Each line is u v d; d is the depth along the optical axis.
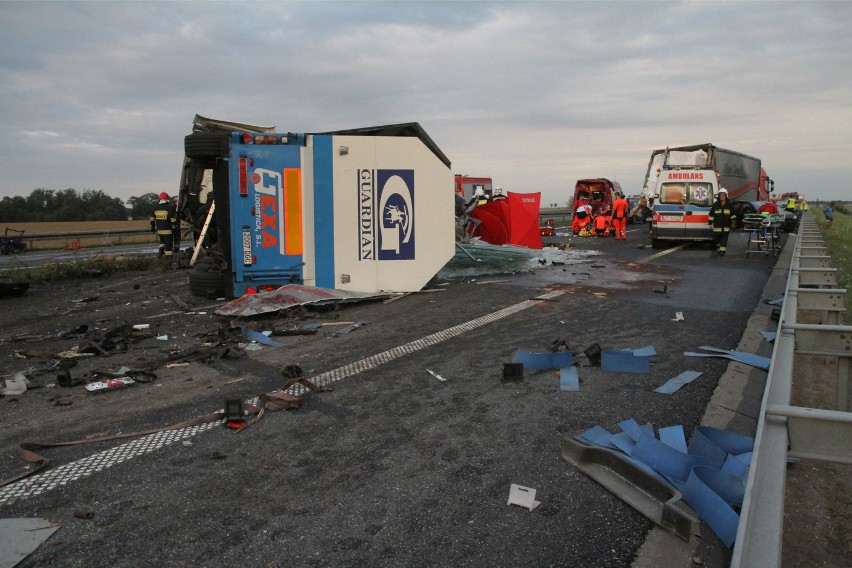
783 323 4.41
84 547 2.79
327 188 9.27
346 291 9.40
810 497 3.35
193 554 2.73
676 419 4.25
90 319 8.48
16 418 4.50
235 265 9.09
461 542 2.80
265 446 3.91
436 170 9.75
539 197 16.95
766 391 3.00
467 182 38.69
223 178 8.91
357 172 9.38
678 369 5.46
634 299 9.27
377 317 8.14
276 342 6.79
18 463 3.70
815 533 2.98
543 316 8.00
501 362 5.78
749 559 1.82
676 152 24.73
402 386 5.09
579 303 8.95
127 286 12.10
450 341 6.68
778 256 16.14
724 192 16.45
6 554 2.72
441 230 9.90
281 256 9.20
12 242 24.50
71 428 4.28
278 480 3.44
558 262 14.35
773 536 1.90
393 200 9.58
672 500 2.90
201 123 13.46
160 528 2.95
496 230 16.86
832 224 33.69
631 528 2.88
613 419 4.26
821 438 2.56
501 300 9.27
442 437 4.01
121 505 3.17
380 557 2.69
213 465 3.64
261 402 4.64
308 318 8.03
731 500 2.95
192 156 8.98
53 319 8.60
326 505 3.15
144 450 3.86
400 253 9.72
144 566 2.64
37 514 3.09
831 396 5.09
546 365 5.54
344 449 3.85
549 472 3.48
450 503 3.15
